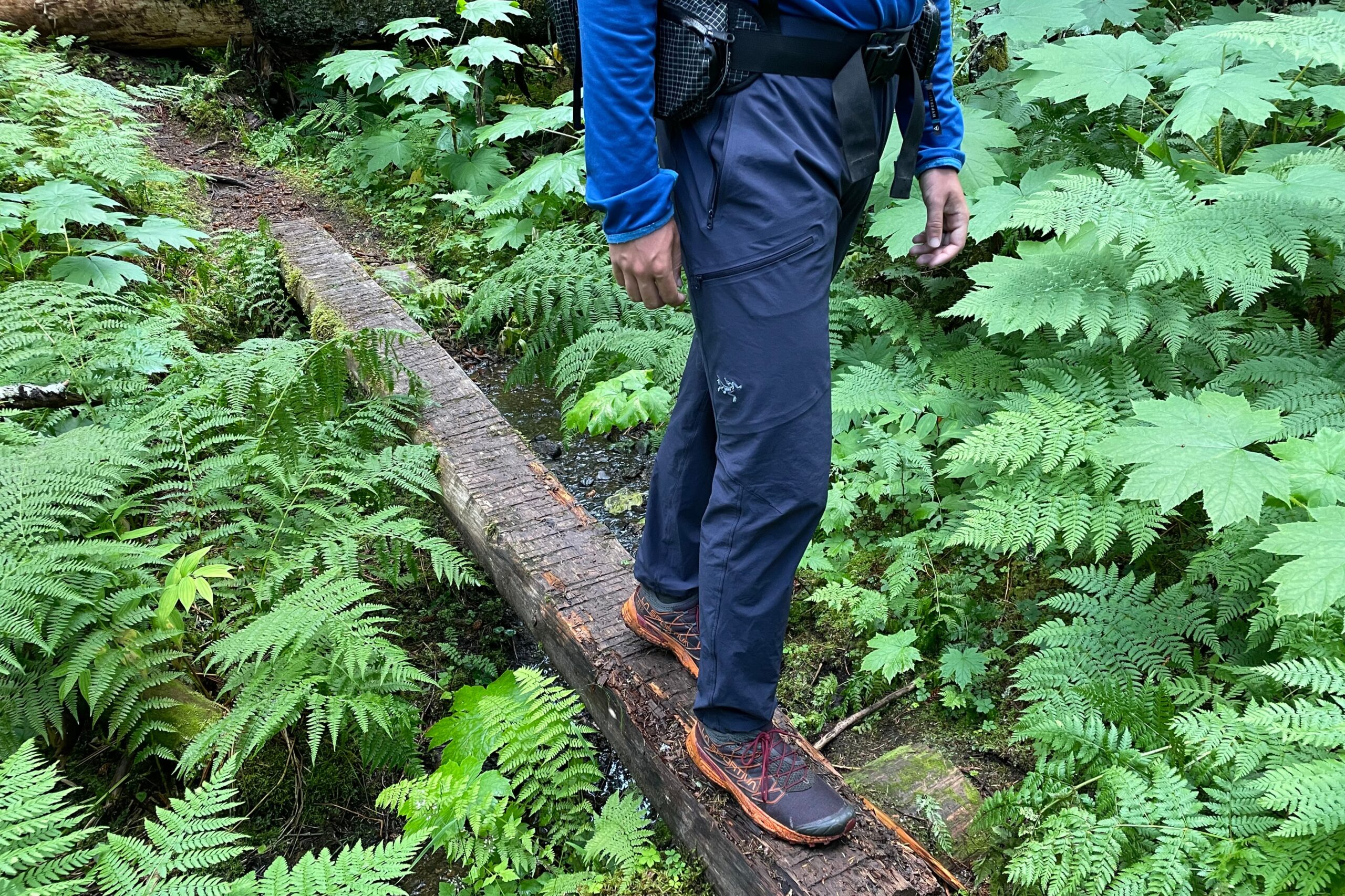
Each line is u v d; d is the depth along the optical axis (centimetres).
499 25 633
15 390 255
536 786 196
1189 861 159
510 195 443
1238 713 187
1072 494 226
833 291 330
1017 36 301
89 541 211
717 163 146
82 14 593
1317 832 146
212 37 624
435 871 198
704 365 169
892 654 223
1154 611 209
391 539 259
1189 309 240
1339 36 219
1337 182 221
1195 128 234
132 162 409
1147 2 339
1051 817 175
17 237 351
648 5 135
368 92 608
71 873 185
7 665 196
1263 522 201
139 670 201
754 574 160
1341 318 271
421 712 232
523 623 255
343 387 283
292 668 205
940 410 270
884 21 148
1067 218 236
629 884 184
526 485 271
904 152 171
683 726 195
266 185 545
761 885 168
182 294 391
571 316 374
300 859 199
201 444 249
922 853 178
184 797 205
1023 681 204
